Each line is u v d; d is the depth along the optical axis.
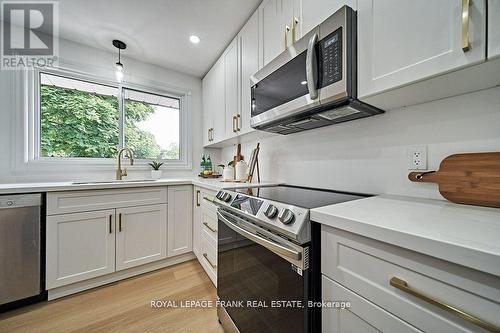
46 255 1.37
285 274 0.72
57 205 1.41
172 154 2.56
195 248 1.99
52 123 1.88
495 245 0.36
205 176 2.37
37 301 1.38
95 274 1.54
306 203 0.78
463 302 0.37
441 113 0.82
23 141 1.69
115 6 1.50
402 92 0.75
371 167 1.06
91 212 1.53
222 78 2.06
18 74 1.68
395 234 0.45
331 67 0.85
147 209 1.80
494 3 0.51
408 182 0.92
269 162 1.85
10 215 1.27
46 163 1.79
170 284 1.62
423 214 0.60
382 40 0.74
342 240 0.58
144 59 2.24
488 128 0.71
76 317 1.25
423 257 0.42
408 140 0.91
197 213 1.93
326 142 1.32
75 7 1.51
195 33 1.80
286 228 0.68
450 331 0.39
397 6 0.70
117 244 1.64
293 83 1.05
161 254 1.87
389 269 0.48
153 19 1.64
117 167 2.14
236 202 1.06
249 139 2.05
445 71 0.59
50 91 1.87
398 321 0.46
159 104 2.48
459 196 0.74
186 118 2.60
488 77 0.63
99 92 2.11
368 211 0.64
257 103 1.35
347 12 0.81
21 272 1.30
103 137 2.12
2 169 1.62
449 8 0.58
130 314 1.28
